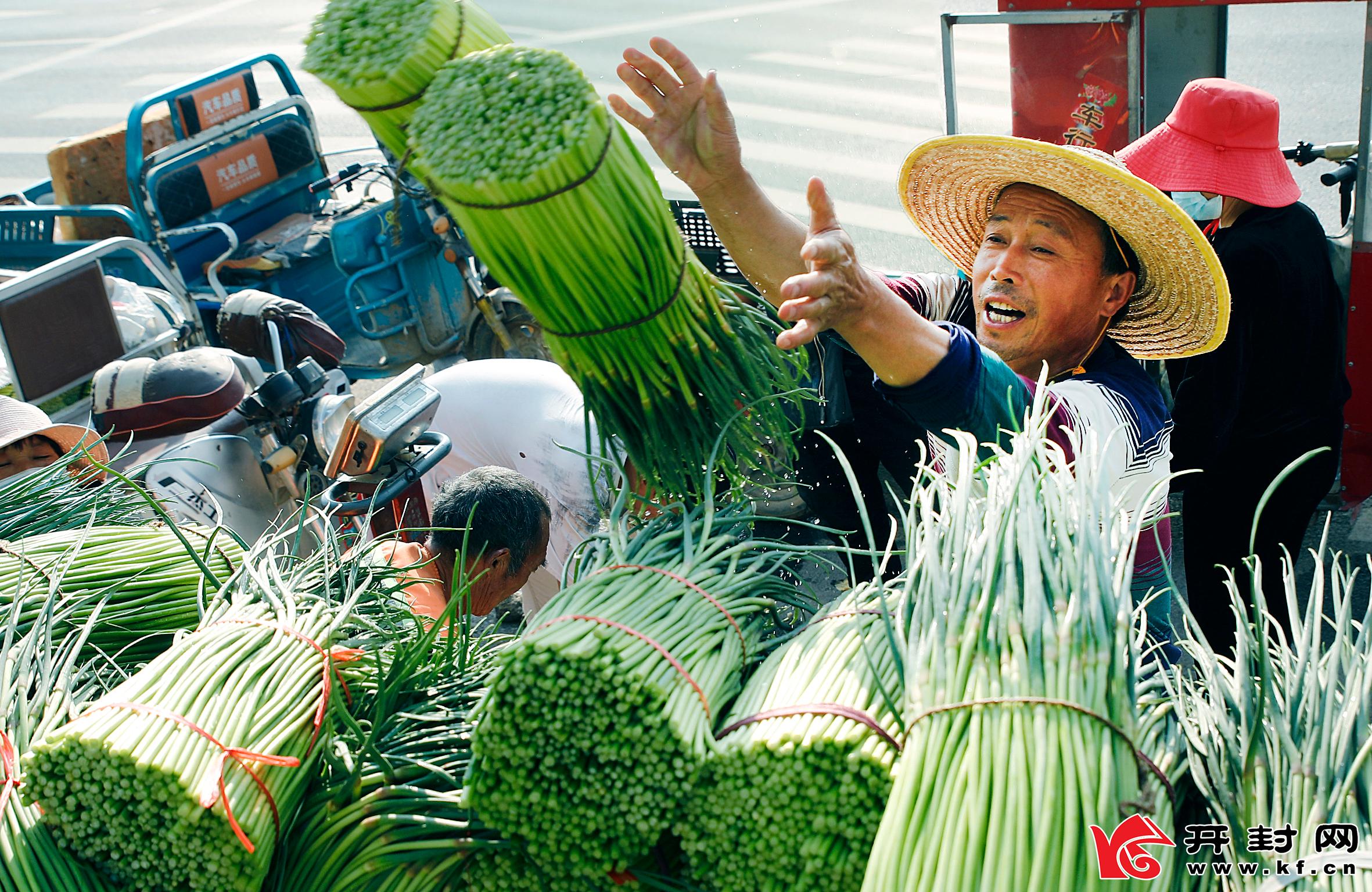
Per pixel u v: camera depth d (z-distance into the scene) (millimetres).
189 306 4969
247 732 1564
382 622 2021
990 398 1763
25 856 1505
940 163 2256
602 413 1704
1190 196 3562
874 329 1669
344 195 6664
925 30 10758
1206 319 2168
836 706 1444
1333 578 1600
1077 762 1342
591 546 1844
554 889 1548
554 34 11305
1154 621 2305
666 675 1473
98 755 1462
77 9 15453
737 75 9969
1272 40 6066
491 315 5605
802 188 7688
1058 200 2125
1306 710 1456
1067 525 1577
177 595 2068
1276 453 3221
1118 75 4570
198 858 1486
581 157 1376
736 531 1844
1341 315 3287
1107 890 1299
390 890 1601
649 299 1553
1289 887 1285
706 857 1475
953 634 1462
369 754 1654
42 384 3943
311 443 3145
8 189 9617
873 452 3422
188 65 12172
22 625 1926
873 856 1349
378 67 1401
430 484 3682
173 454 2984
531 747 1447
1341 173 4238
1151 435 2160
